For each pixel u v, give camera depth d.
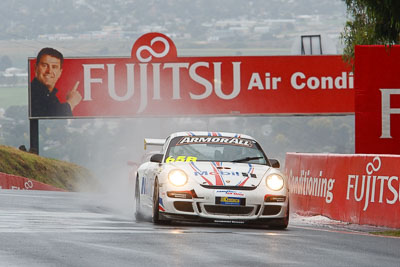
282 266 29.11
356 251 33.91
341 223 53.06
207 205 44.59
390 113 65.38
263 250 33.31
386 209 49.12
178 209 44.84
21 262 28.84
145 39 147.12
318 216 56.88
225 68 147.00
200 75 147.00
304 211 60.19
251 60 147.12
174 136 51.03
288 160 65.31
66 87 147.62
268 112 147.12
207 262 29.62
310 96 147.25
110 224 45.25
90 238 36.28
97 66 147.62
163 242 35.25
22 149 187.25
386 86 65.38
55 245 33.50
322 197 57.28
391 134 65.38
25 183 130.75
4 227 40.94
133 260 29.77
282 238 38.34
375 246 36.06
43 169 174.12
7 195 80.88
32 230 39.53
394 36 56.84
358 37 90.69
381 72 65.44
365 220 51.06
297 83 147.25
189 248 33.38
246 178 45.69
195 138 50.44
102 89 147.38
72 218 49.66
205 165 46.88
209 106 147.12
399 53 65.38
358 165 52.69
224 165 47.12
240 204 44.59
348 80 146.88
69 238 36.09
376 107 65.44
